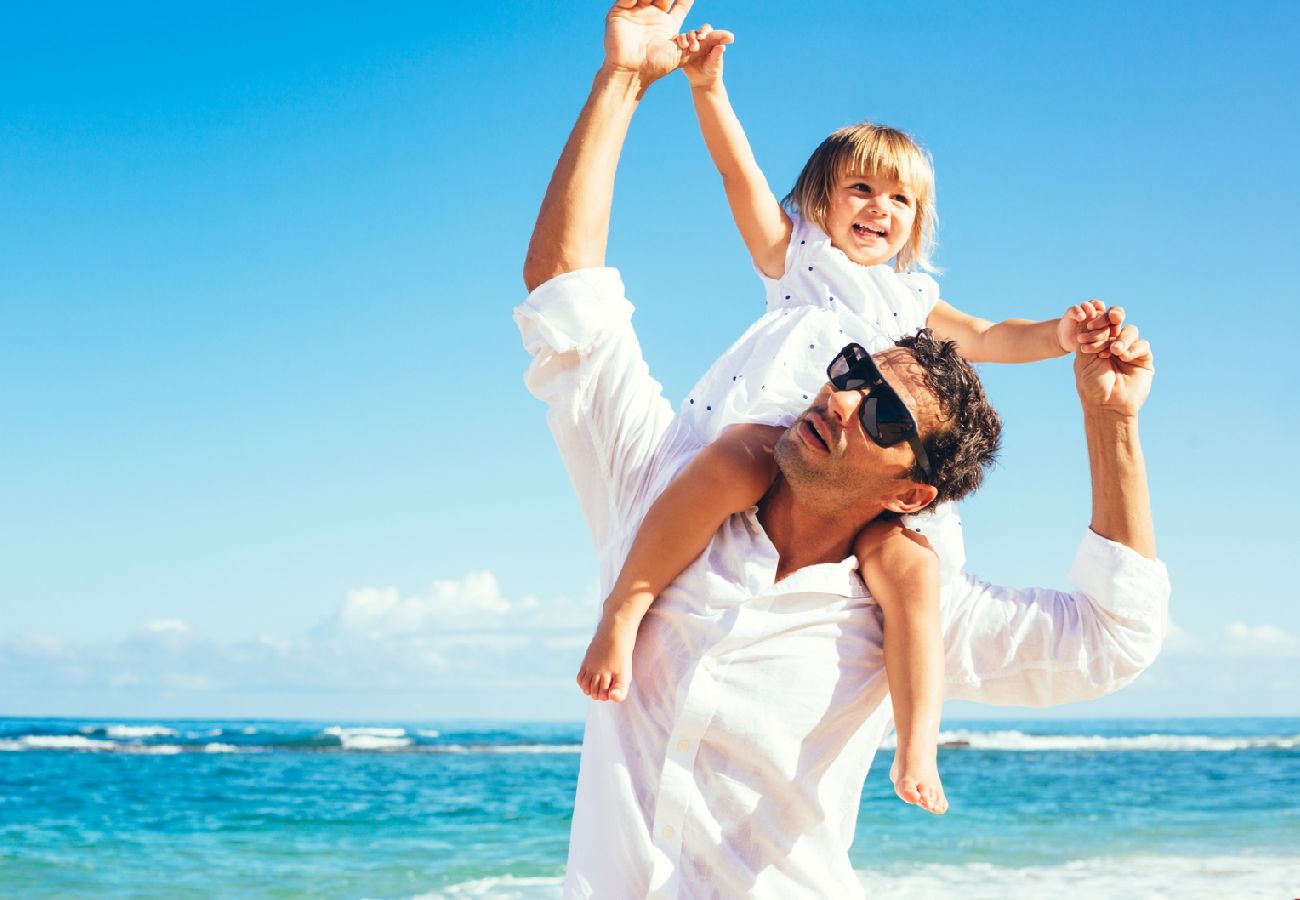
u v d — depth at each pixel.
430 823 16.81
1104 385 2.10
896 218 3.46
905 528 2.09
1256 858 11.95
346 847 14.34
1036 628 2.17
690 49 3.01
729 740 1.85
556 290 2.02
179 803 19.55
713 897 1.83
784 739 1.86
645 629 1.97
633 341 2.12
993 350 3.22
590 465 2.12
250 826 16.52
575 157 2.06
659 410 2.14
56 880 11.90
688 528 1.95
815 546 2.01
